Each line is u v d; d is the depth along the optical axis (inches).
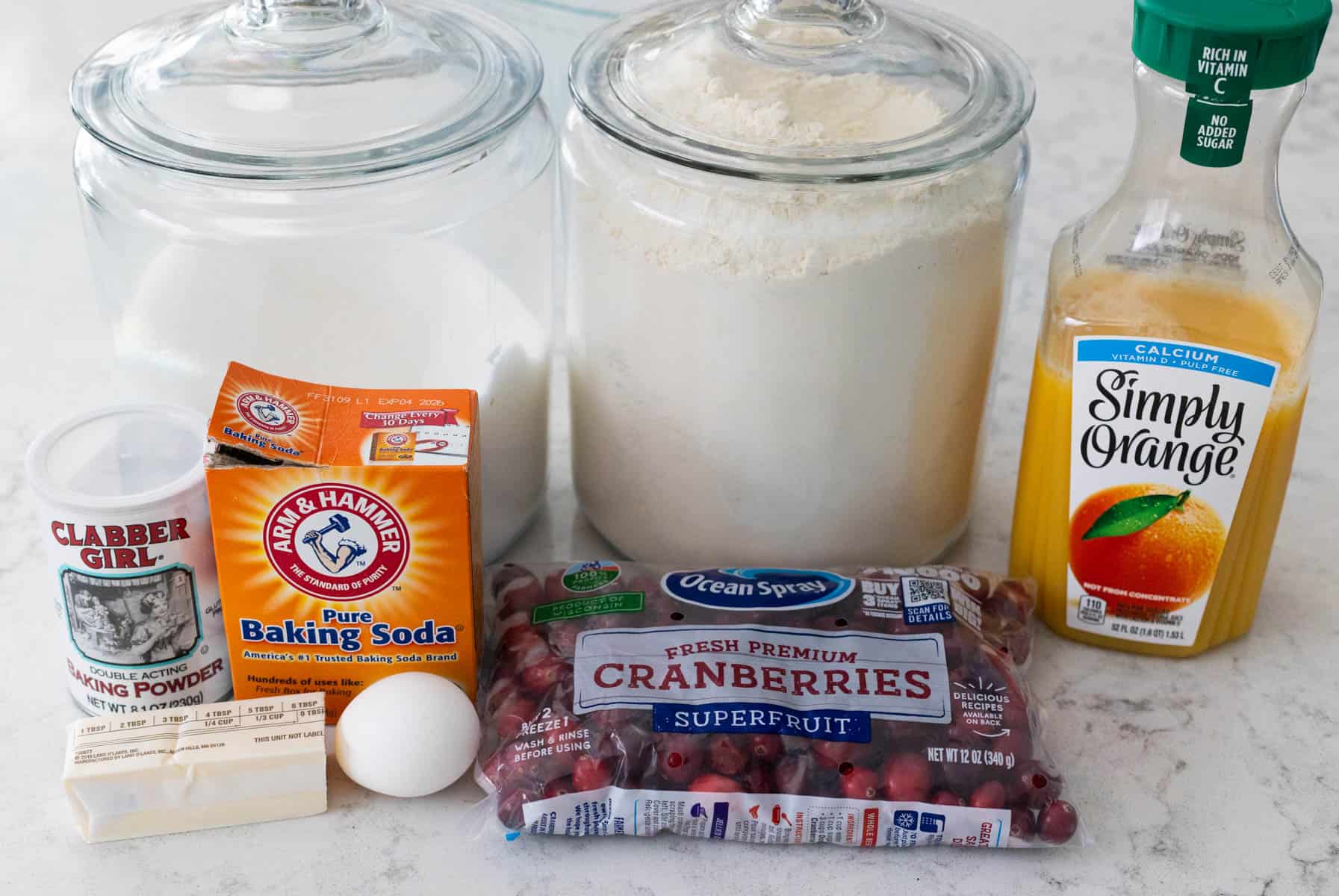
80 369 44.8
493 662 36.4
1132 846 34.5
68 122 53.5
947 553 40.4
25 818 34.6
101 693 35.5
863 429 36.6
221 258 37.0
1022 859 34.3
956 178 35.5
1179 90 34.2
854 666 35.0
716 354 35.9
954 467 38.4
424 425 34.2
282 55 36.0
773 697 34.4
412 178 36.5
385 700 34.3
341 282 37.8
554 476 42.7
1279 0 33.2
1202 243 35.2
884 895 33.6
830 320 35.2
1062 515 37.2
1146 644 37.9
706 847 34.4
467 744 34.4
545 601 36.6
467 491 33.6
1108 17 53.2
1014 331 46.5
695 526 38.1
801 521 37.7
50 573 34.8
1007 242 36.6
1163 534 36.5
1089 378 35.6
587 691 34.5
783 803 33.8
